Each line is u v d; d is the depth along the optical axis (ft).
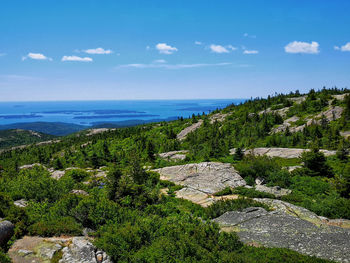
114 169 58.18
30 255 27.55
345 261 29.27
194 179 92.63
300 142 219.61
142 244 31.09
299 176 87.10
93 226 38.17
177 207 59.41
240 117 370.94
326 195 66.23
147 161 187.32
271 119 321.93
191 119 469.16
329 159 115.44
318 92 420.77
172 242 29.25
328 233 37.58
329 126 238.48
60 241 31.22
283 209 51.37
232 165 110.83
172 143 287.07
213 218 50.60
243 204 52.90
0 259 24.89
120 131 470.39
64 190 55.47
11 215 34.71
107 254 28.68
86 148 349.61
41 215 40.29
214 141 228.84
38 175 79.61
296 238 36.29
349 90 402.72
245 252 31.14
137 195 55.16
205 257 26.68
